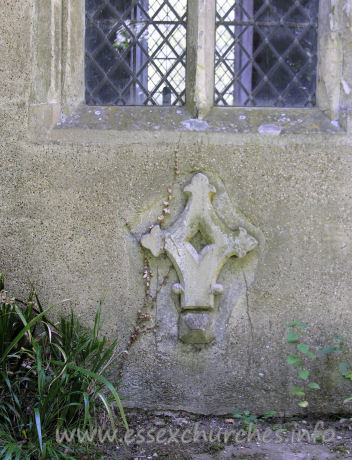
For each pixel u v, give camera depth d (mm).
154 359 3205
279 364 3207
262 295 3195
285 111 3303
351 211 3195
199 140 3188
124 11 3430
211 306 3166
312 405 3211
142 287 3195
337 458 2723
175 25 3424
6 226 3188
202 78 3240
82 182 3184
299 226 3193
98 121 3238
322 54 3312
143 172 3188
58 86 3242
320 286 3197
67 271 3188
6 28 3178
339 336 3109
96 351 3139
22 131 3188
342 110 3236
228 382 3209
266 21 3439
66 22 3266
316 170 3195
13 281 3188
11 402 2854
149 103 3426
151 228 3176
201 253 3164
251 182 3188
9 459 2416
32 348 3061
